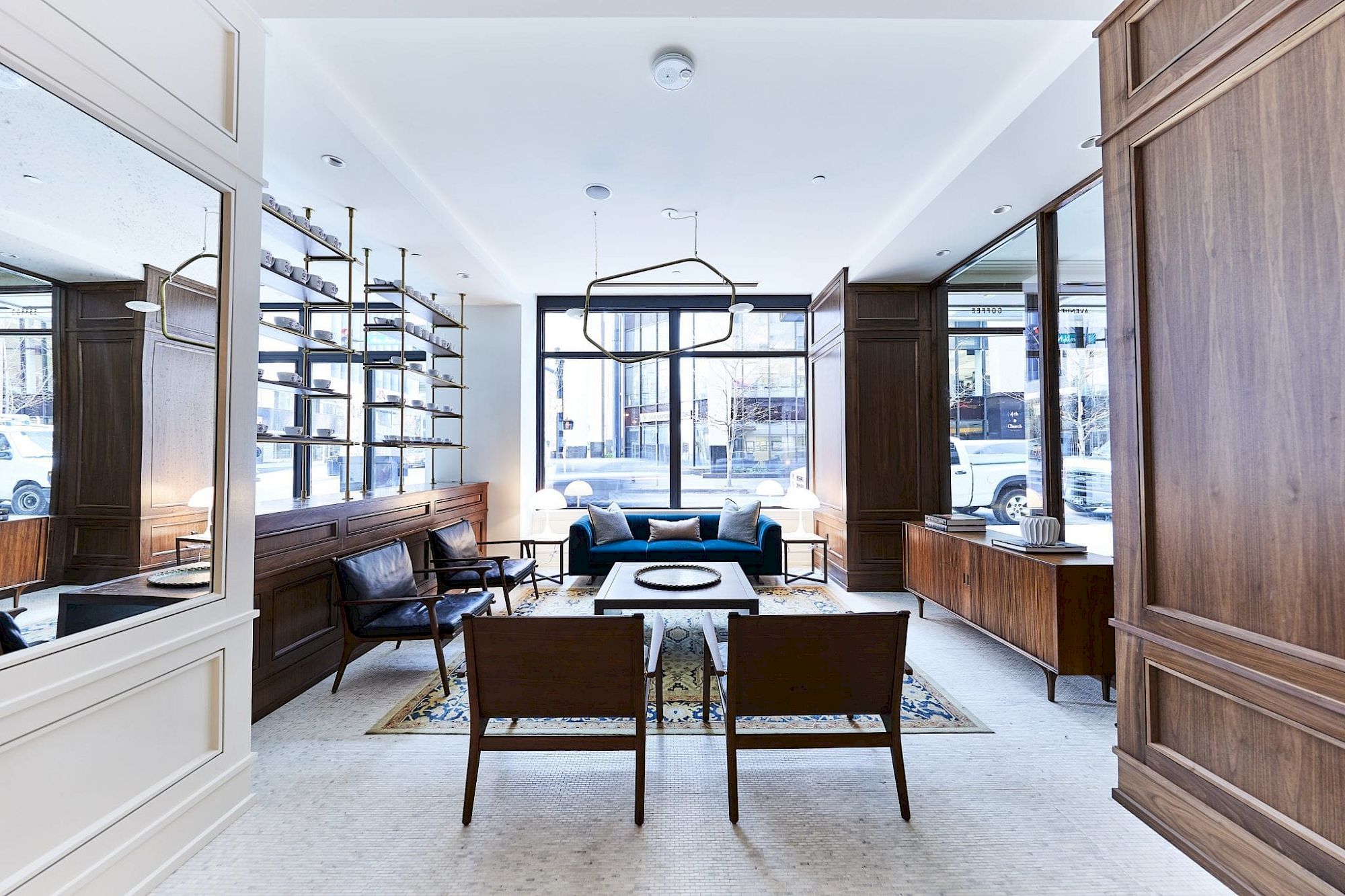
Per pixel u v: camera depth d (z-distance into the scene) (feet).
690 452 21.49
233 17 6.23
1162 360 5.91
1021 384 12.84
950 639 12.50
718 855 5.67
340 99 8.81
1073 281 11.14
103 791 4.90
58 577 4.63
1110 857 5.64
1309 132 4.50
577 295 21.17
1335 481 4.38
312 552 10.01
